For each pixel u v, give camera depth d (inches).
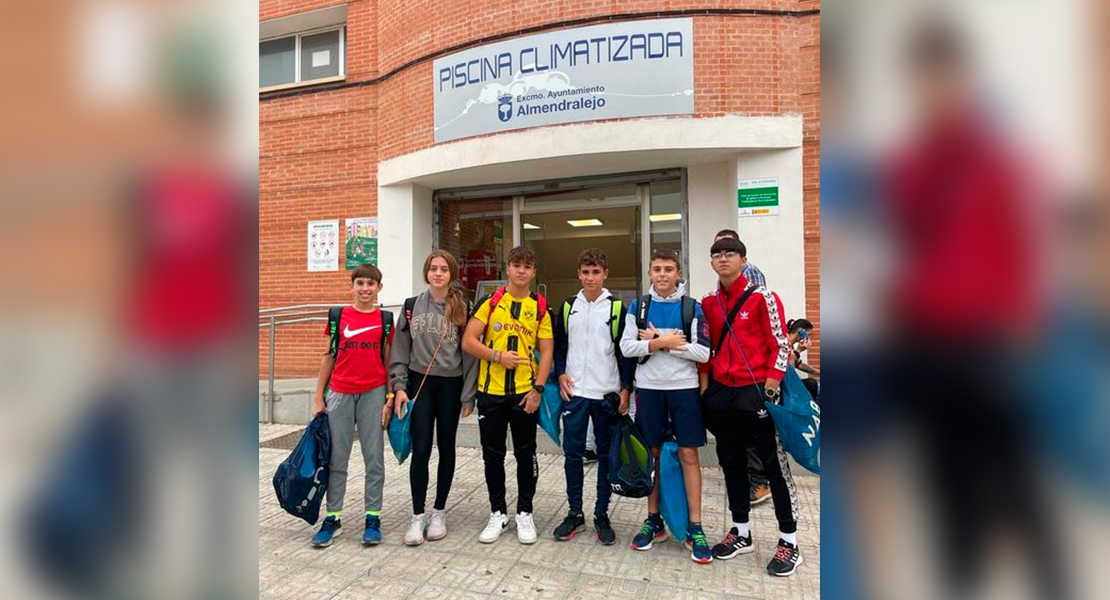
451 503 177.6
